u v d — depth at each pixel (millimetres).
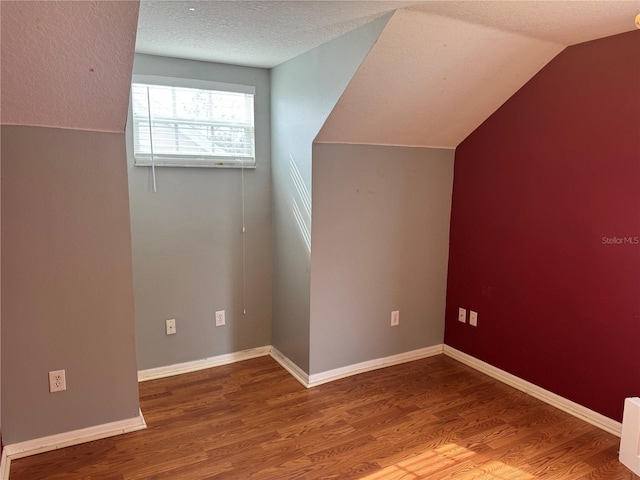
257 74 3186
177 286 3119
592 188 2480
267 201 3361
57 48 1719
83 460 2199
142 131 2865
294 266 3102
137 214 2922
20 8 1526
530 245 2850
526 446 2342
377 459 2229
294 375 3166
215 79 3037
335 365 3115
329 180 2871
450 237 3461
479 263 3227
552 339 2758
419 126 2949
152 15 2092
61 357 2262
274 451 2285
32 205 2098
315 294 2945
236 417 2611
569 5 1940
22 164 2049
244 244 3320
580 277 2578
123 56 1831
